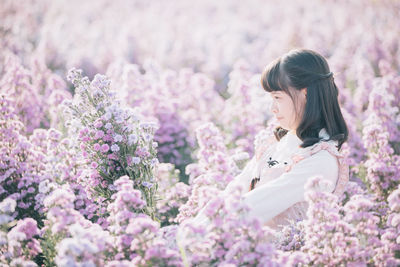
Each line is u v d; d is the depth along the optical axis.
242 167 3.86
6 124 3.39
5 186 3.13
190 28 13.20
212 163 3.20
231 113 5.55
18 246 2.10
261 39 12.01
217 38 12.27
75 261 1.80
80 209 3.02
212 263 1.98
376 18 12.02
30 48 9.63
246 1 16.97
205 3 17.12
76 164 3.26
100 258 1.92
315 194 2.02
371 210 2.91
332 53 10.29
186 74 6.74
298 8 14.72
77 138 2.82
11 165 3.12
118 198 2.07
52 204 2.12
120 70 6.30
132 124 2.90
